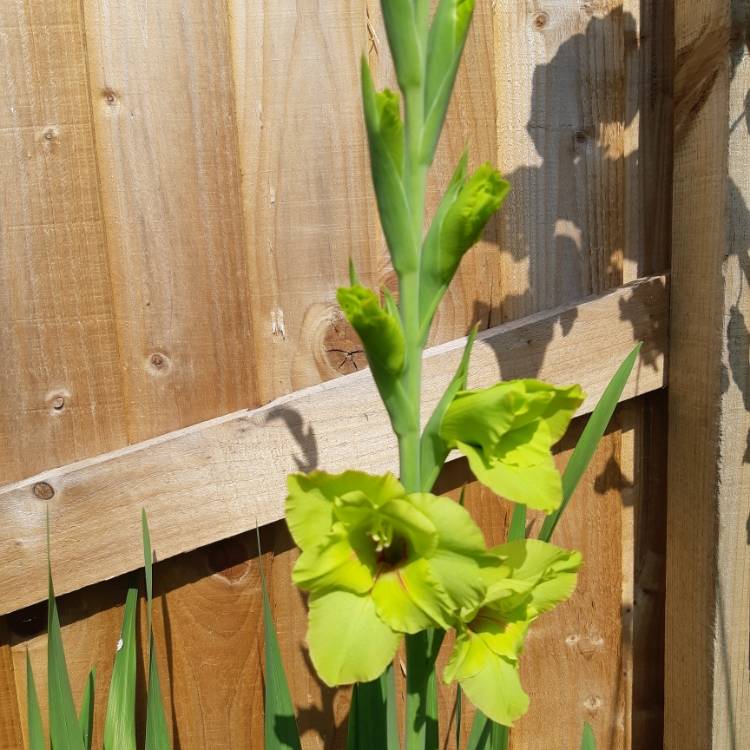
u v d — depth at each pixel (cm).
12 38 87
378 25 89
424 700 67
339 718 97
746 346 88
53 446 91
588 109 93
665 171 94
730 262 87
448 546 62
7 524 88
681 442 93
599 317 93
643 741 100
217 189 90
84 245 89
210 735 96
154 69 88
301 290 92
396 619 63
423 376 90
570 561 67
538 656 98
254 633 95
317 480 62
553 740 99
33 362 90
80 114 88
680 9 90
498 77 92
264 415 90
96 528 89
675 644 95
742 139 85
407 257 64
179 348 91
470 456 64
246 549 94
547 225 94
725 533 89
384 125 63
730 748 91
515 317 94
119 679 82
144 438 92
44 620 93
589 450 74
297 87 89
